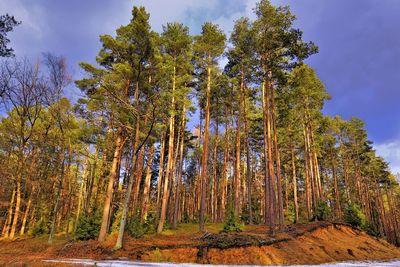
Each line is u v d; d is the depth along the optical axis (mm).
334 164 42844
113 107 18812
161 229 21094
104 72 19703
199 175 37094
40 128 26891
